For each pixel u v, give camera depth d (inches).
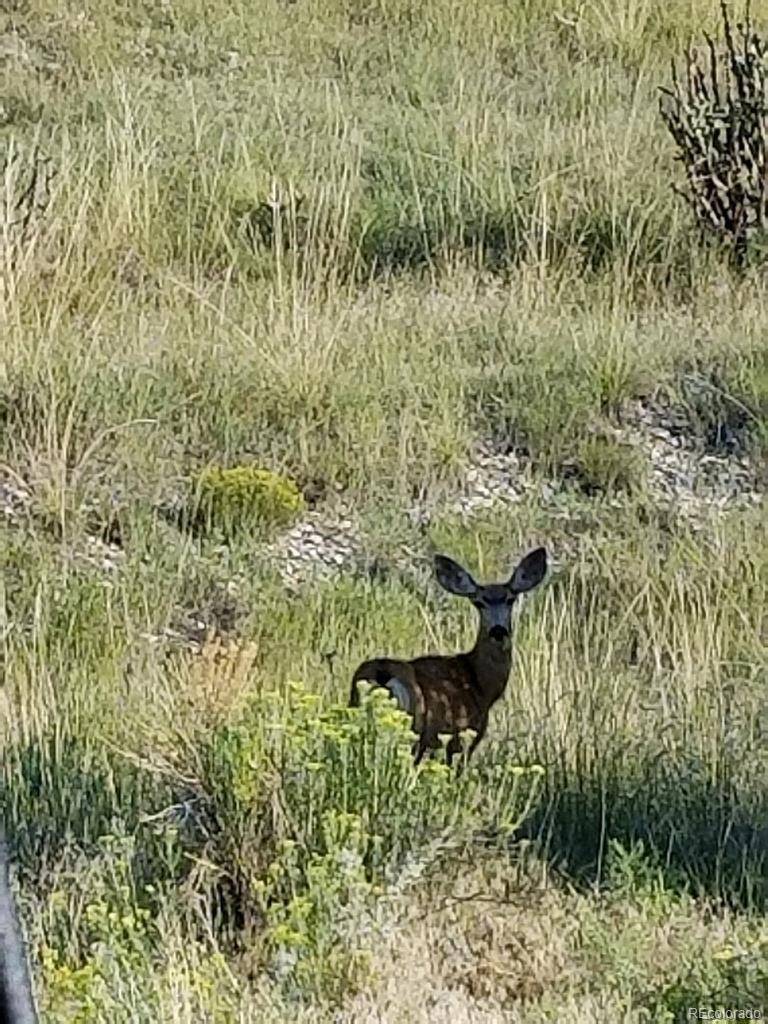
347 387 432.8
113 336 453.4
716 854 262.7
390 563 389.1
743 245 516.1
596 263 515.8
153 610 355.6
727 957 222.7
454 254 507.2
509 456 430.9
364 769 243.4
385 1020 211.3
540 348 456.1
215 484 399.2
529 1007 220.4
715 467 435.5
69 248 467.5
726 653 339.6
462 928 235.1
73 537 386.6
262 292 478.9
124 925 219.1
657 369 454.6
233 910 242.8
